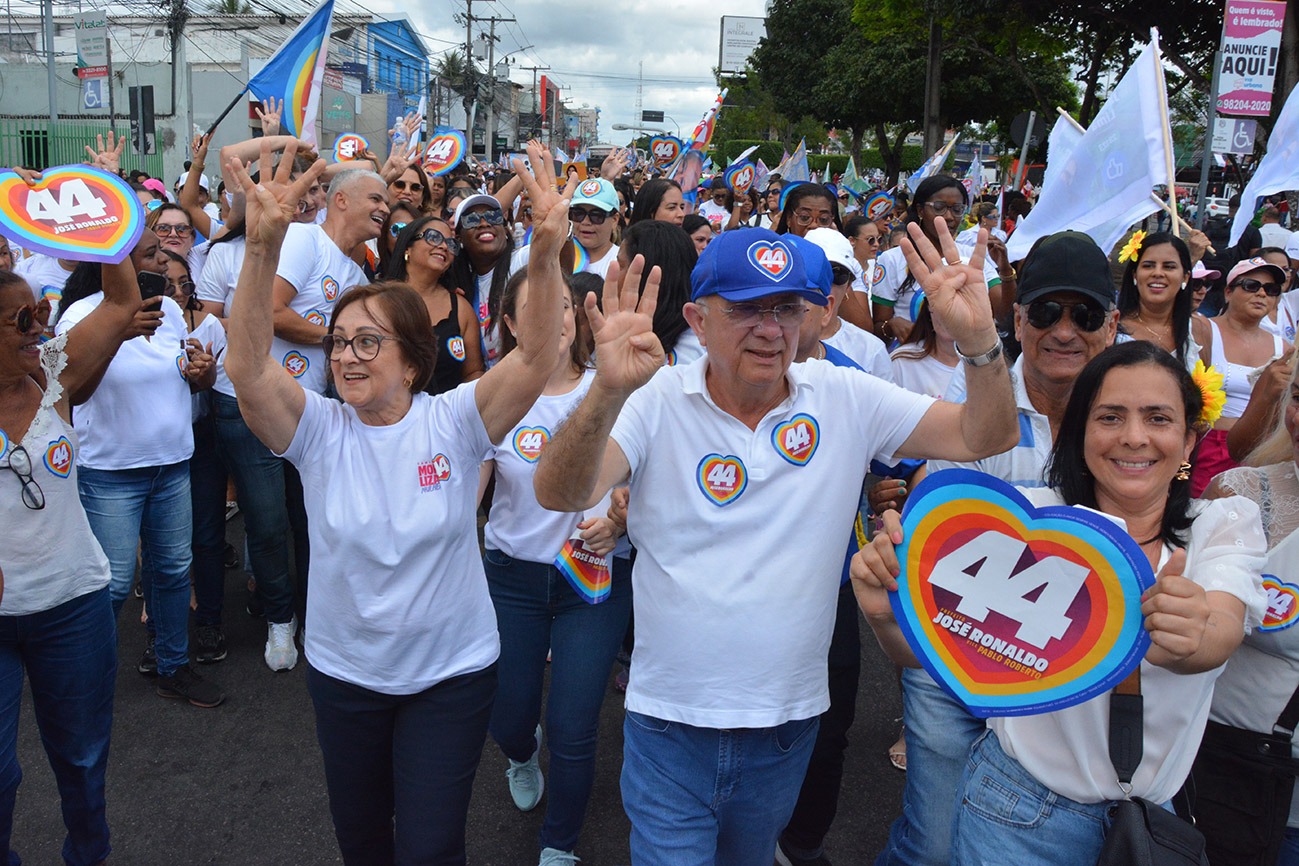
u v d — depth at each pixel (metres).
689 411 2.16
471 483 2.49
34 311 2.54
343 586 2.39
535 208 2.29
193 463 4.38
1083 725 1.90
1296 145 5.12
